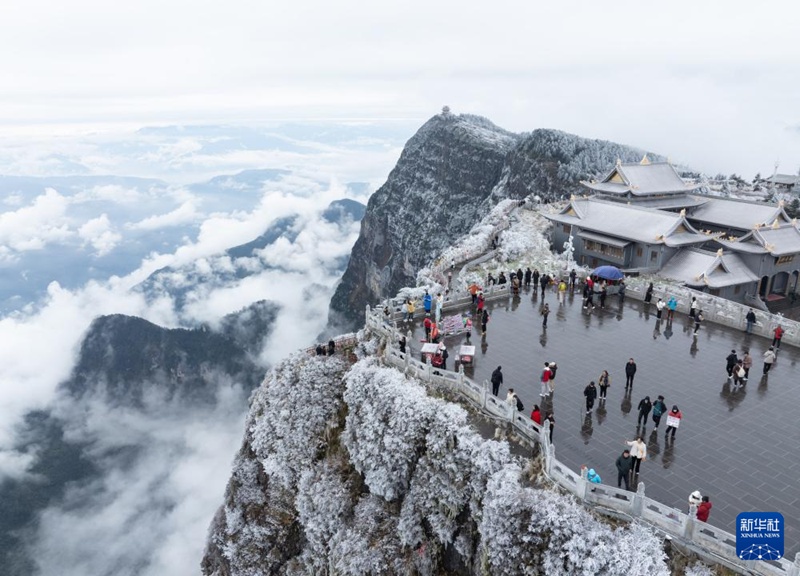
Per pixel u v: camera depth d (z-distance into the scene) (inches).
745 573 858.8
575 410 1347.2
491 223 4156.0
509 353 1668.3
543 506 989.8
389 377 1480.1
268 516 1660.9
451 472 1207.6
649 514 948.0
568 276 2444.6
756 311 1831.9
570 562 924.6
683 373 1542.8
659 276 2999.5
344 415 1627.7
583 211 3523.6
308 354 1881.2
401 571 1242.6
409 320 1923.0
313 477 1563.7
